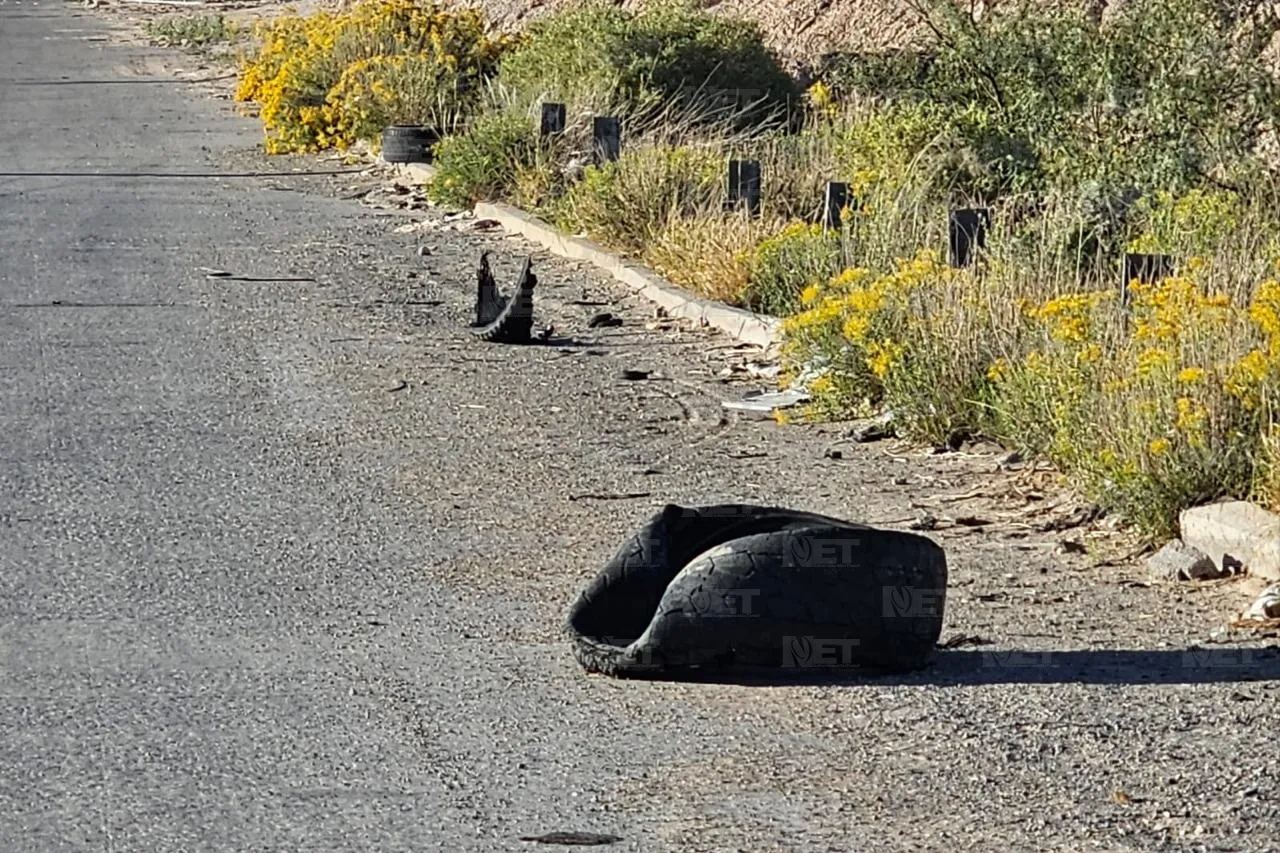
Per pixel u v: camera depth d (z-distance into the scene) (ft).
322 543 37.83
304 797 24.98
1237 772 25.30
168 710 28.37
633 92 93.20
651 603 30.96
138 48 187.73
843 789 25.07
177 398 50.65
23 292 65.82
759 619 29.43
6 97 139.13
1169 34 62.23
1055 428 41.24
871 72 84.94
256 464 44.11
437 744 26.94
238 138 114.21
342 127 104.88
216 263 72.13
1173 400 37.60
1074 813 24.13
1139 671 29.55
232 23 199.93
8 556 36.91
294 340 58.29
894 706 28.22
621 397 50.90
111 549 37.42
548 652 31.17
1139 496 36.81
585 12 102.94
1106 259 54.49
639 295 65.31
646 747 26.73
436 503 40.83
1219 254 47.44
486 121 88.94
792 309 58.39
